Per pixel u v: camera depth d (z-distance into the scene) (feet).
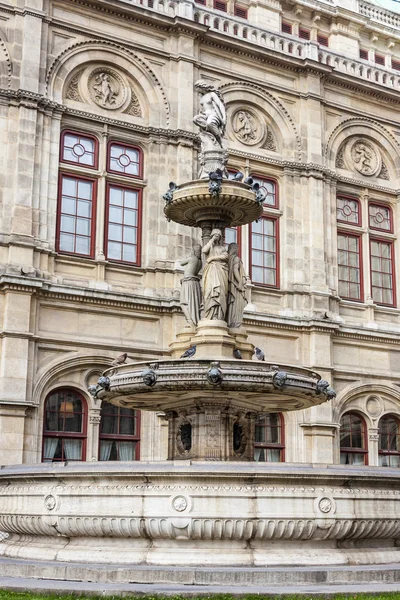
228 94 90.12
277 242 90.48
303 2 107.14
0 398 69.56
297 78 95.25
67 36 81.00
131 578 33.04
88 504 36.86
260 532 35.55
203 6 94.32
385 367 93.86
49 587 31.07
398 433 94.73
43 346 73.46
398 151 102.58
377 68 102.47
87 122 81.35
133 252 81.76
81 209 79.92
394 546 40.06
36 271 73.92
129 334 78.13
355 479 37.55
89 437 74.59
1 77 76.28
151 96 84.89
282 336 86.63
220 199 50.11
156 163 83.61
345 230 96.17
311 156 93.04
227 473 35.68
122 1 83.30
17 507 40.04
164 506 35.63
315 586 32.30
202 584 32.50
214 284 49.98
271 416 84.64
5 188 74.38
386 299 98.37
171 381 44.37
